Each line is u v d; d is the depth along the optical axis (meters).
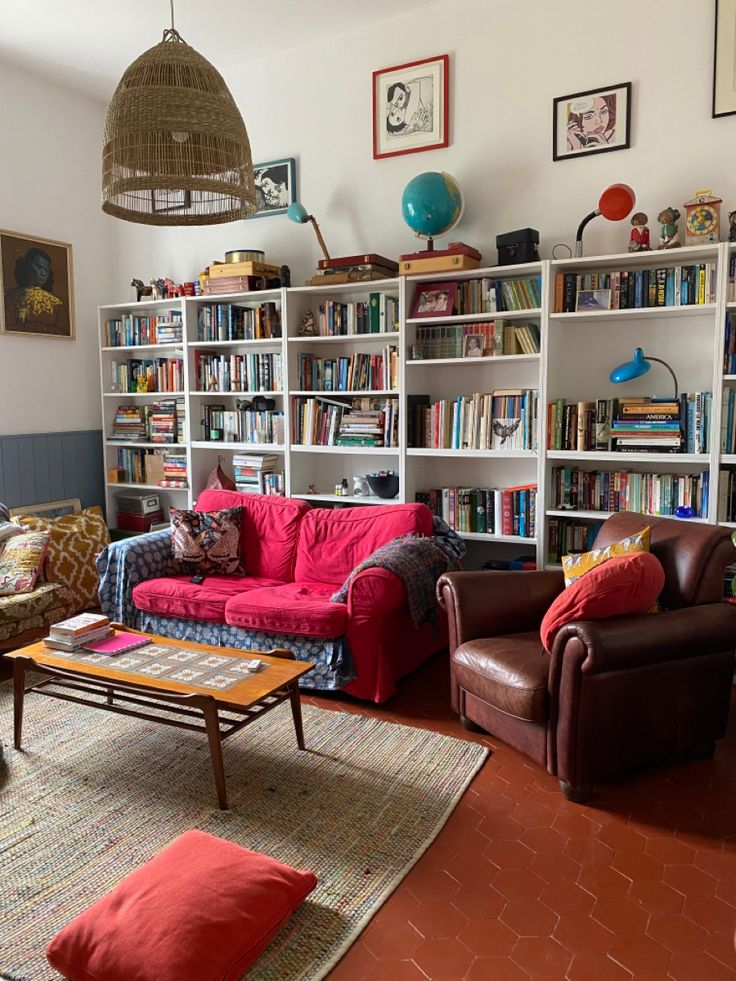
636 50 3.65
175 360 5.09
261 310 4.68
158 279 5.33
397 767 2.70
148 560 3.86
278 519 4.01
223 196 2.76
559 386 3.97
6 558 3.90
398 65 4.27
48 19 4.20
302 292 4.53
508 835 2.29
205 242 5.14
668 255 3.44
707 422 3.47
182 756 2.79
